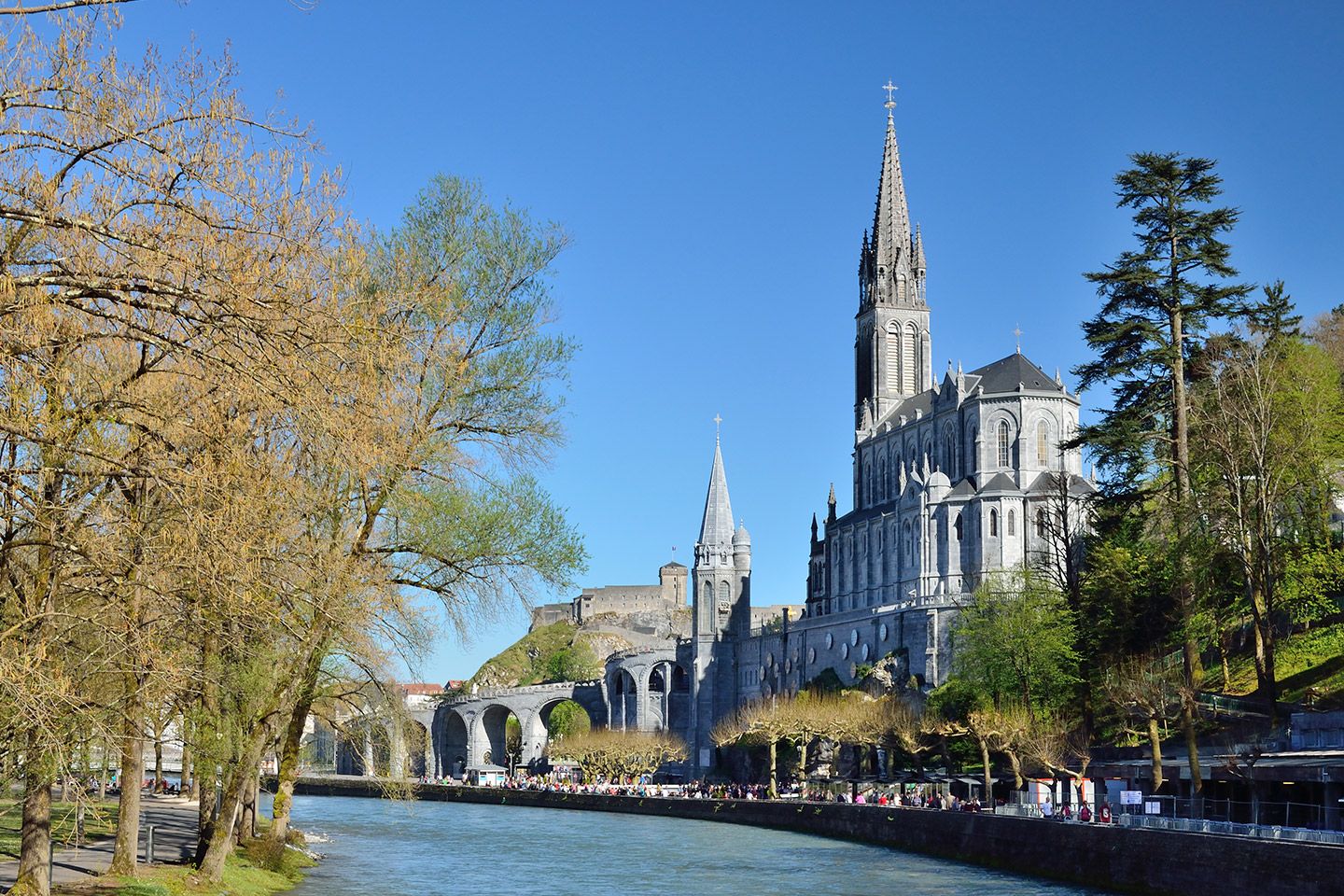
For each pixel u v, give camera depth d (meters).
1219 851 55.59
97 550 28.53
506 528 49.09
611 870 82.44
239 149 28.42
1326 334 130.88
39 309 24.72
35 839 37.22
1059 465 177.38
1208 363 90.44
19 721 29.30
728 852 95.50
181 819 88.31
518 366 47.84
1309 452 89.94
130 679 35.66
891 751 146.25
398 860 87.56
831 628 195.00
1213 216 86.19
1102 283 86.81
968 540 175.00
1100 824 68.62
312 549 39.25
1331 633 87.56
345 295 32.16
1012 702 114.38
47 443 25.73
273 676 46.53
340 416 28.75
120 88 27.23
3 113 25.02
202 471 28.47
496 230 49.12
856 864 85.25
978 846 82.94
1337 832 52.62
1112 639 102.06
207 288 26.64
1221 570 89.19
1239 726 79.94
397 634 47.41
